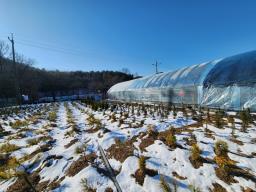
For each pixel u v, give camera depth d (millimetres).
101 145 5539
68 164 4664
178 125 6883
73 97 51219
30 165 5000
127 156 4379
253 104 8273
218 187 3096
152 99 17078
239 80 8922
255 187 2994
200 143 4758
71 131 7590
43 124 10867
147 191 3188
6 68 39906
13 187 4094
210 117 7918
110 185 3494
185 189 3117
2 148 6457
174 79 14305
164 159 4105
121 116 9859
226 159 3783
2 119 14258
